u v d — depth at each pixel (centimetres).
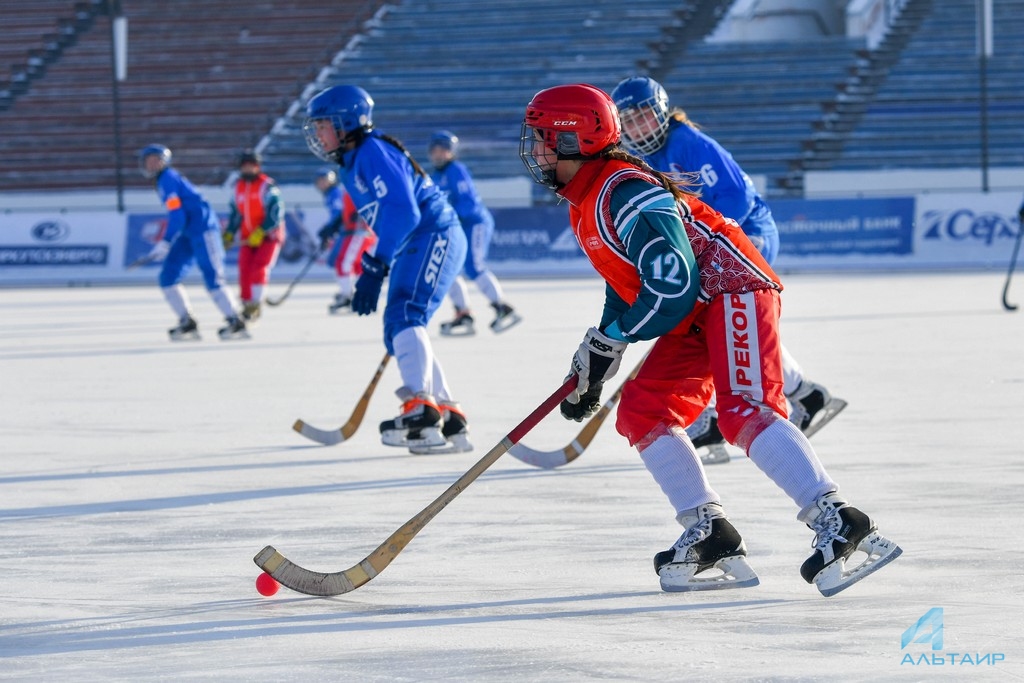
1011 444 2044
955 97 9606
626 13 10875
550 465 1828
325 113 2094
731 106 9756
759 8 10838
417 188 2162
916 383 2800
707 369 1293
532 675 989
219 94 10512
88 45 11125
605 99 1258
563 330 4419
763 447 1218
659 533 1514
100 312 5697
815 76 9962
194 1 11525
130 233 8012
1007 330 3944
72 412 2655
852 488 1725
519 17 10950
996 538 1426
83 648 1091
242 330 4397
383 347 4019
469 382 3041
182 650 1081
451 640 1095
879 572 1295
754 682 960
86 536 1542
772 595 1228
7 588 1303
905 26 10650
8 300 6519
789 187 9081
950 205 7531
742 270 1247
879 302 5147
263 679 995
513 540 1487
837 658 1017
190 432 2389
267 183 4828
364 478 1916
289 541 1505
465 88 10238
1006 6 10644
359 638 1108
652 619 1153
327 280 7919
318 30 11075
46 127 10300
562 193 1289
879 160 9119
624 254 1238
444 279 2180
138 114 10362
